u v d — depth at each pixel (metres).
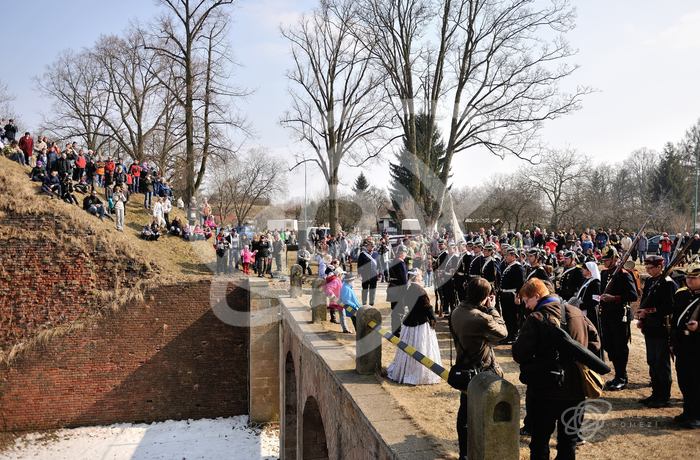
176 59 31.81
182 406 21.22
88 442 19.17
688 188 42.03
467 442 5.43
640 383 8.94
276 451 18.75
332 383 9.87
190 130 31.45
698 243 19.03
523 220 47.91
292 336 15.16
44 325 20.17
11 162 24.88
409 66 23.62
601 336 9.39
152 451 18.64
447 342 12.63
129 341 20.77
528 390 5.59
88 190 27.53
